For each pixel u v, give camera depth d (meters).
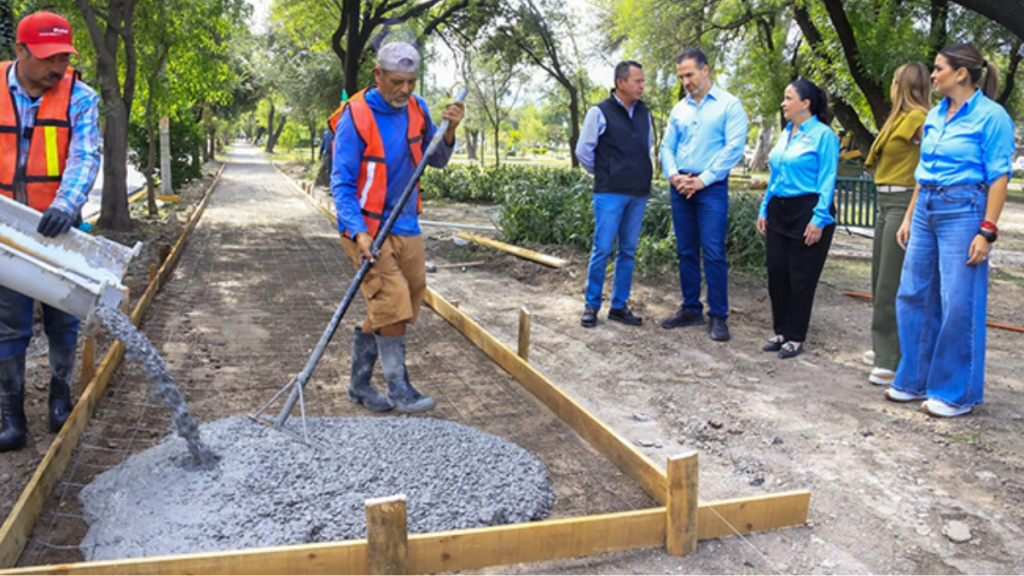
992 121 3.62
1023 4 8.40
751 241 7.53
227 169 32.22
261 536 2.41
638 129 5.46
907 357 4.01
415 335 5.15
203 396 3.82
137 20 11.47
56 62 2.98
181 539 2.38
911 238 3.96
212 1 12.37
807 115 4.78
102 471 2.91
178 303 5.96
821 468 3.22
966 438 3.54
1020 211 16.94
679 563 2.46
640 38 20.00
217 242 9.75
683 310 5.70
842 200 14.32
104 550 2.34
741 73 21.55
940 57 3.74
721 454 3.37
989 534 2.69
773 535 2.67
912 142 4.19
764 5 17.41
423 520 2.54
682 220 5.52
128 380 3.98
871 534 2.68
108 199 10.51
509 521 2.64
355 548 2.23
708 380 4.43
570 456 3.24
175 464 2.82
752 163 36.84
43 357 4.43
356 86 19.53
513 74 23.62
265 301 6.17
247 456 2.88
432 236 10.61
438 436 3.21
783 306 5.02
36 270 2.77
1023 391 4.26
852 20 12.48
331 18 22.59
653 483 2.85
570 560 2.46
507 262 8.29
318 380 4.16
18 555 2.32
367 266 3.34
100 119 10.32
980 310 3.76
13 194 3.06
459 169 19.23
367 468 2.87
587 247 8.27
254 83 35.53
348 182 3.49
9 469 2.99
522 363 4.11
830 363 4.82
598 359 4.83
